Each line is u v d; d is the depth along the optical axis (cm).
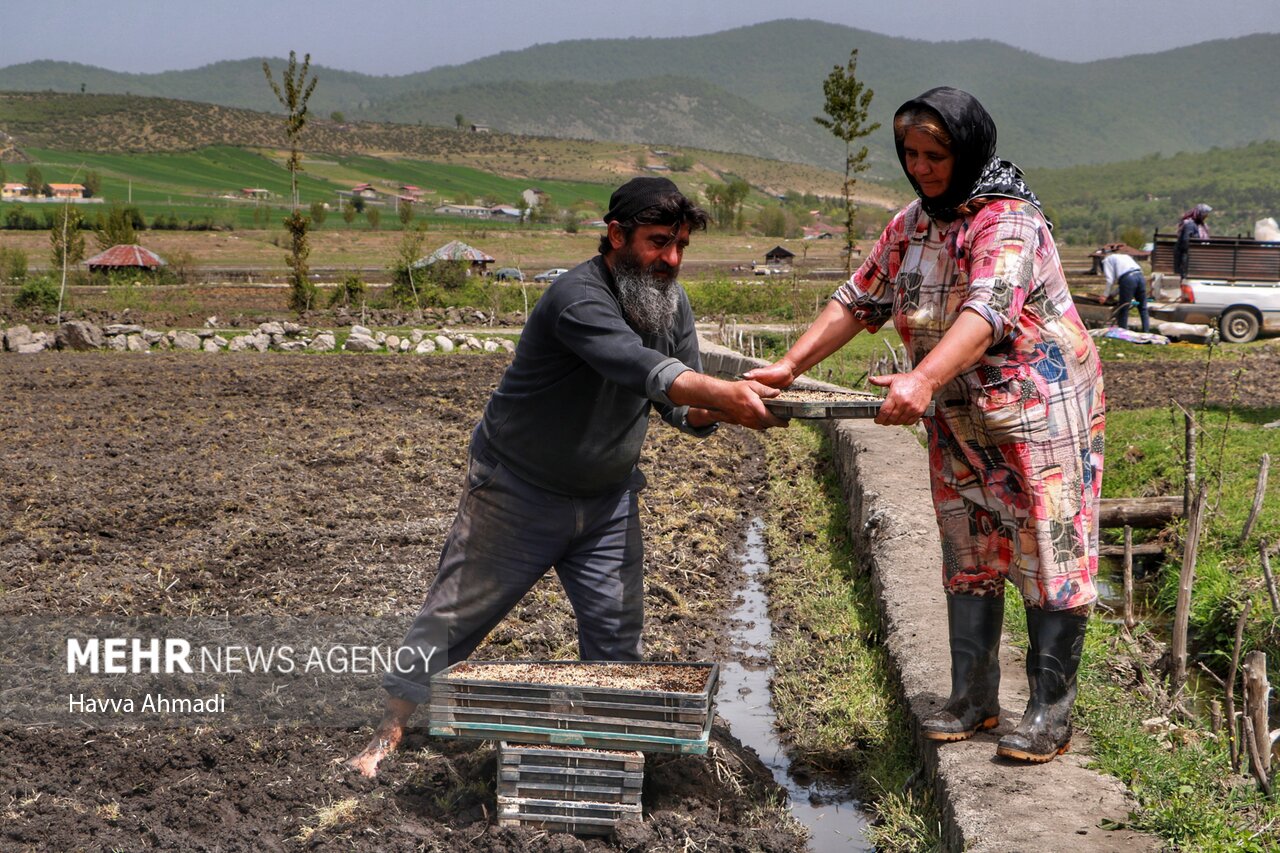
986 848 335
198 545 727
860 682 523
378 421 1200
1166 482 847
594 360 366
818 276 4916
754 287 3042
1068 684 392
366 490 884
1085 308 2114
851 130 2167
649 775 418
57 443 1062
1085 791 369
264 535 740
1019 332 371
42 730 455
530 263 7750
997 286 356
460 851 373
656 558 736
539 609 613
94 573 670
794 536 803
